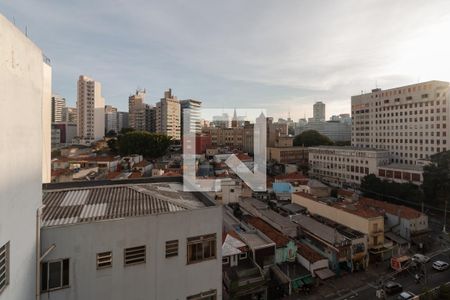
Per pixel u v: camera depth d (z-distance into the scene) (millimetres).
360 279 28469
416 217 36312
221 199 44188
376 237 32188
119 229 9344
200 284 10547
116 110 167875
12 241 6418
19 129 6746
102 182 16062
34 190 7941
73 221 9961
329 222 36188
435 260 32812
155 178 17375
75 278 8875
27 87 7219
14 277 6586
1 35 5645
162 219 9914
